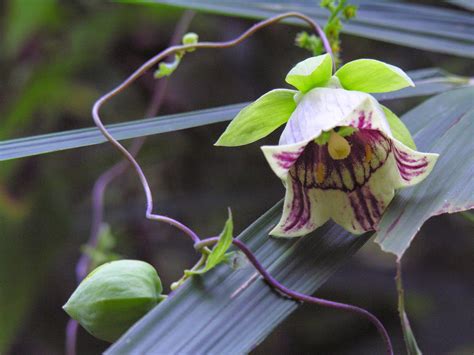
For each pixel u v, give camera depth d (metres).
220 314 0.20
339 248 0.21
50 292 0.49
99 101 0.25
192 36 0.27
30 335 0.49
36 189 0.48
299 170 0.22
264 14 0.30
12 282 0.46
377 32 0.29
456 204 0.21
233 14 0.30
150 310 0.21
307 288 0.21
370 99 0.21
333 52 0.27
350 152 0.22
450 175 0.22
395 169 0.21
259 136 0.23
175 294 0.20
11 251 0.46
